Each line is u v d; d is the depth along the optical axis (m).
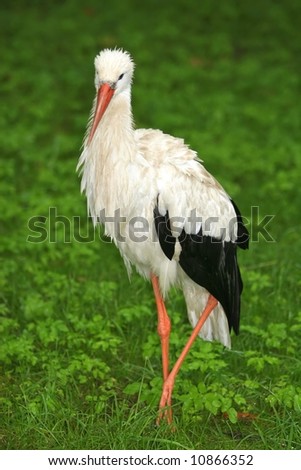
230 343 9.70
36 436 8.39
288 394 8.81
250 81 20.44
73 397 9.20
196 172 8.98
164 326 9.23
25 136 16.97
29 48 22.08
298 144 16.67
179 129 17.47
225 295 9.35
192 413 8.70
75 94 19.89
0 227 13.59
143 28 23.92
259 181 15.43
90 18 24.55
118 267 12.20
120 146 8.77
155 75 20.56
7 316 10.95
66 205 13.92
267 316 10.85
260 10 24.91
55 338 9.99
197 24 24.36
